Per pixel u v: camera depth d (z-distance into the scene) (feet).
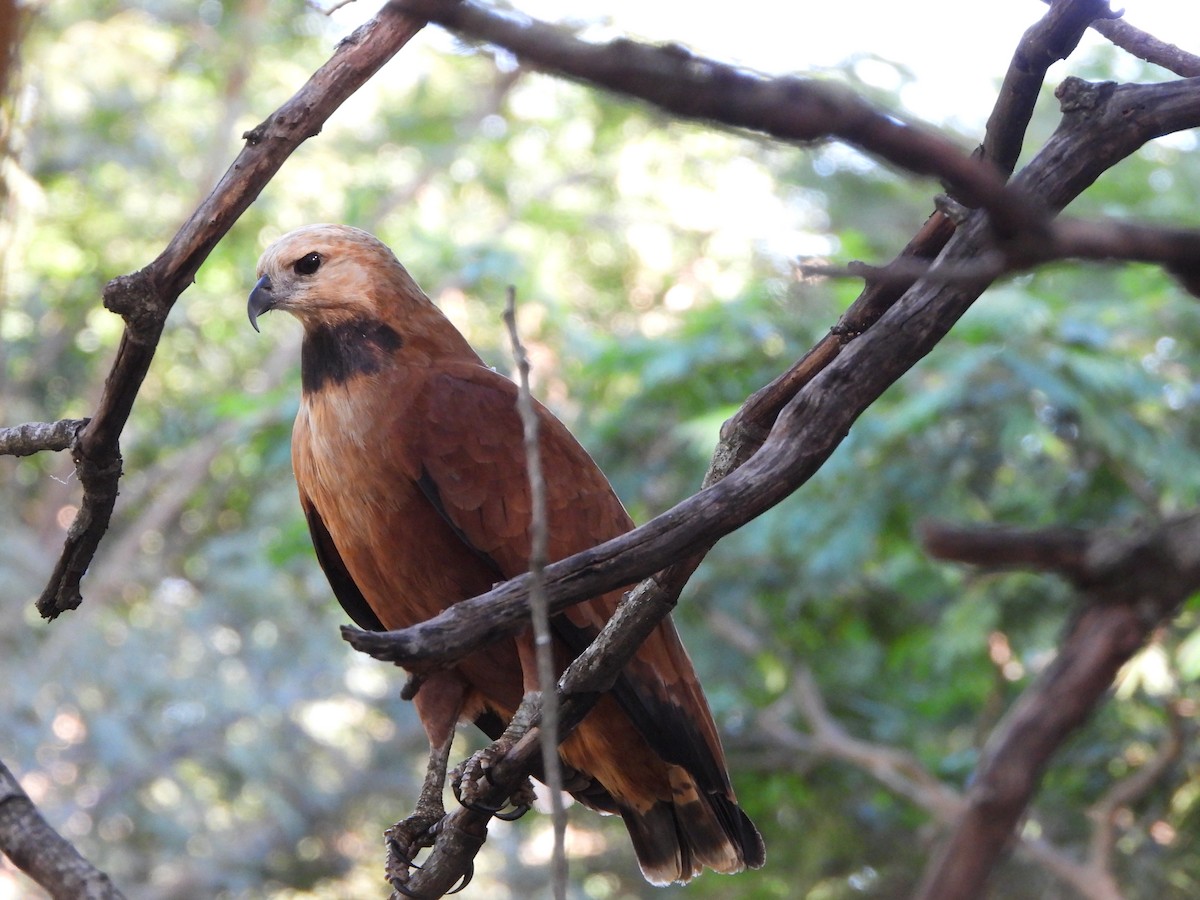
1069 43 10.09
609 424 45.42
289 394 47.09
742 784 43.55
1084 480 39.09
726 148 71.92
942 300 8.98
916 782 41.88
